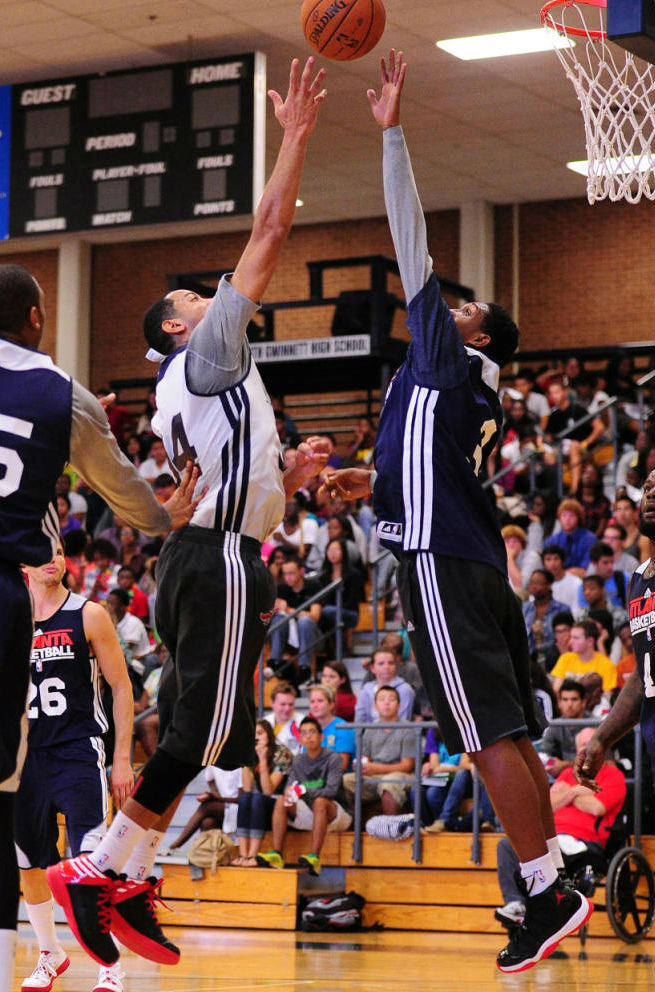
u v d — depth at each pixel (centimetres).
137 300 2447
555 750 1175
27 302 440
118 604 1454
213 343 482
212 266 2395
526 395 1950
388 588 1636
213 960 923
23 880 718
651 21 652
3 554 419
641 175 789
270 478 489
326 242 2388
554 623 1368
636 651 569
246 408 486
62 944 1006
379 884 1190
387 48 1666
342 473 569
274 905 1188
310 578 1550
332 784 1212
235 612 479
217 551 481
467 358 496
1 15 1595
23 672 420
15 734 416
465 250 2255
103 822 715
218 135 1575
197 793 1356
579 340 2222
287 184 488
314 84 495
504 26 1602
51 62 1722
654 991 757
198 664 479
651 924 1063
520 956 484
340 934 1143
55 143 1656
